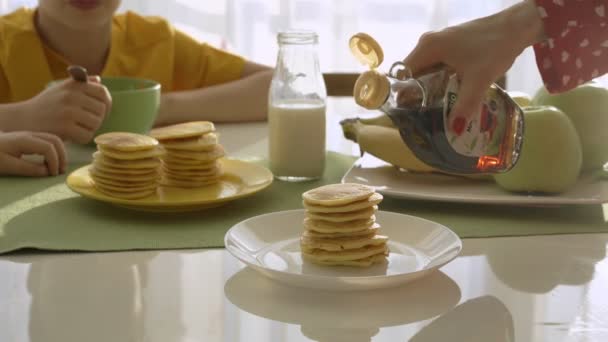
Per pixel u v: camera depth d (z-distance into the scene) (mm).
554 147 1555
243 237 1408
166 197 1564
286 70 1699
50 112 1823
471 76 1449
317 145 1688
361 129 1709
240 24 3438
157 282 1348
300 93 1693
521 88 3574
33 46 2164
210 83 2301
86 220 1518
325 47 3484
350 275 1349
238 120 2082
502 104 1481
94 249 1425
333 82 2207
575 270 1384
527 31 1493
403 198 1609
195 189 1604
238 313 1285
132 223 1511
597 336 1251
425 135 1455
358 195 1371
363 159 1741
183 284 1344
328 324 1269
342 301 1311
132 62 2254
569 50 1530
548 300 1315
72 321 1269
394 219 1452
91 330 1253
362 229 1366
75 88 1832
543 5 1496
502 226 1507
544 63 1548
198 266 1389
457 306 1302
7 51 2164
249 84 2135
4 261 1398
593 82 1682
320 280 1305
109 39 2236
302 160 1682
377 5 3480
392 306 1302
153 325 1262
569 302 1311
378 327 1264
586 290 1337
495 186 1622
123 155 1543
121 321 1269
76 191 1561
